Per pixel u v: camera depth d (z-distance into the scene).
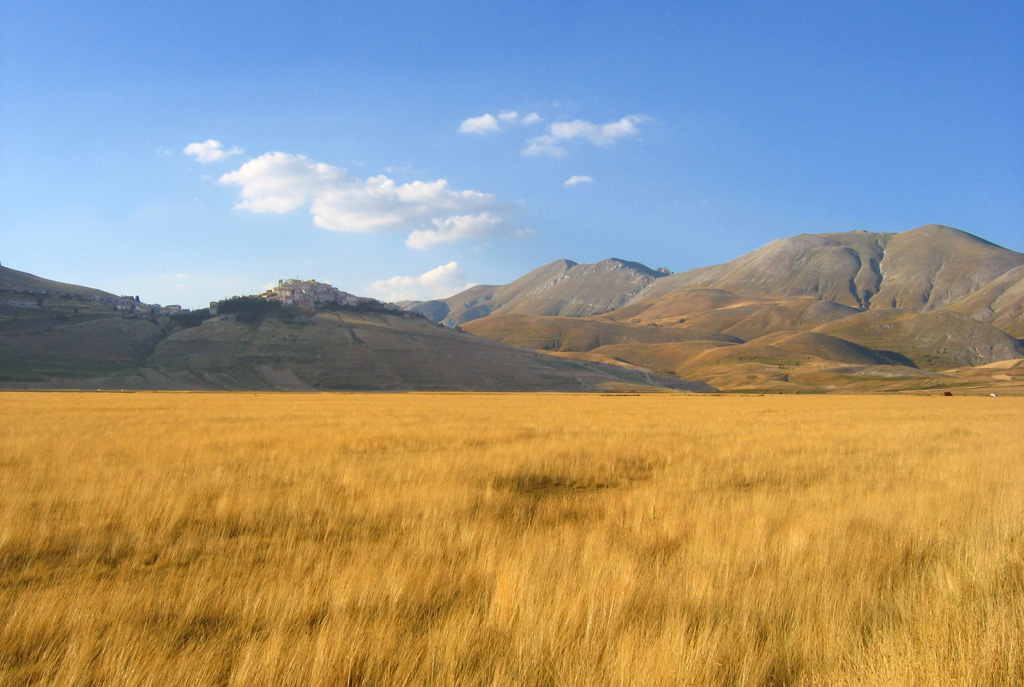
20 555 8.97
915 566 8.78
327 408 57.16
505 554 8.45
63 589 7.37
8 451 19.56
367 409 55.69
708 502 12.92
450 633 6.04
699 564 8.46
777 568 8.43
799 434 31.47
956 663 5.72
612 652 5.81
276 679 5.34
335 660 5.48
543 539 9.47
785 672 5.97
